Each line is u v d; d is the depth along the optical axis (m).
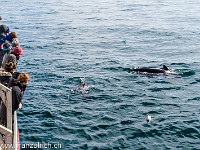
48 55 21.80
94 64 19.53
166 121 11.55
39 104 12.96
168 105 13.15
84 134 10.55
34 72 17.39
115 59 20.95
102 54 22.53
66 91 14.53
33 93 14.15
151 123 11.38
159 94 14.41
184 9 53.66
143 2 67.06
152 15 46.00
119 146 9.77
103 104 13.15
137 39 28.69
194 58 21.20
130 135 10.49
